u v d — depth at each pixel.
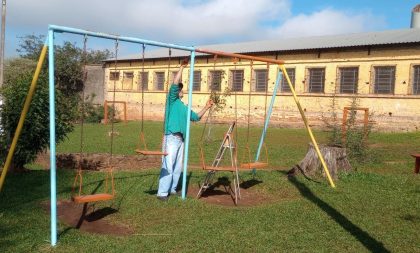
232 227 6.77
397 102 27.27
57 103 11.39
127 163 13.11
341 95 29.80
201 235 6.34
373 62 28.34
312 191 9.46
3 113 10.67
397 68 27.27
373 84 28.56
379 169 13.00
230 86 36.78
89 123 38.25
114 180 10.20
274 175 11.30
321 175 10.88
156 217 7.34
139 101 44.69
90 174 11.02
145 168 12.77
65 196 8.60
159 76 43.06
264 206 8.23
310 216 7.46
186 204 8.09
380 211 7.87
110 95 47.66
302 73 32.09
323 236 6.42
